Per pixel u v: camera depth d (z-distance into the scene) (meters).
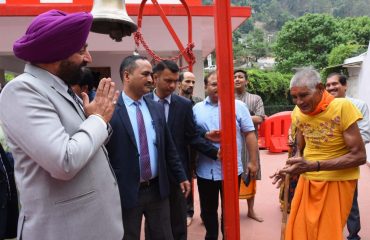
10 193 2.67
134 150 2.54
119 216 1.83
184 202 3.11
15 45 1.59
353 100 3.55
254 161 3.60
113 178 1.83
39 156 1.48
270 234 4.14
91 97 3.13
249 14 6.36
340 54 16.92
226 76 1.60
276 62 27.11
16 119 1.50
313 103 2.43
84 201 1.65
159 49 6.85
